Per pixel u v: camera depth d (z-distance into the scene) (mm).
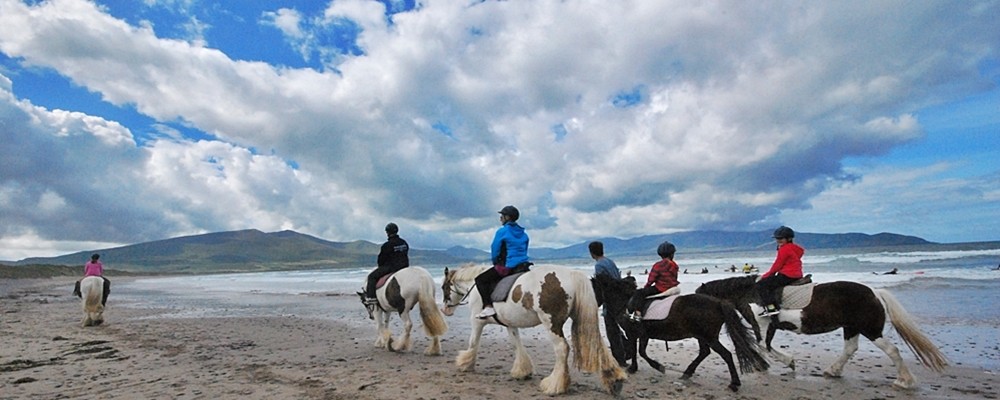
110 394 7262
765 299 8281
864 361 9391
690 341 11773
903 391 7312
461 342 12062
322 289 37938
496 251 7934
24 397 7180
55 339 13117
